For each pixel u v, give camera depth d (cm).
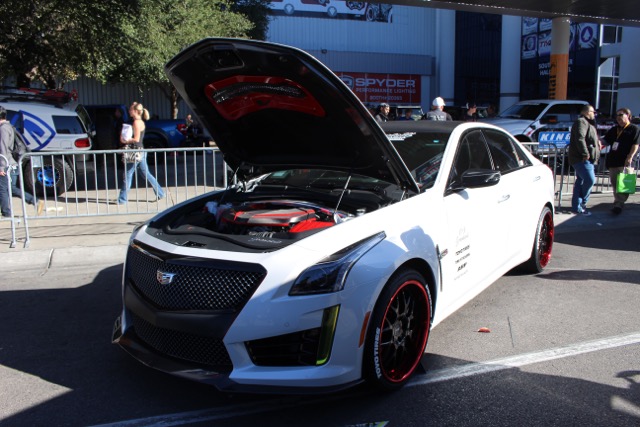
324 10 3741
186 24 2083
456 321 478
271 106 402
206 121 444
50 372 391
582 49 3494
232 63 366
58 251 685
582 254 711
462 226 422
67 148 1135
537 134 1574
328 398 349
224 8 2873
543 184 593
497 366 393
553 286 573
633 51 2120
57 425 322
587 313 497
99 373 389
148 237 374
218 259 319
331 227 339
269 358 307
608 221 916
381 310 327
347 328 308
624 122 916
